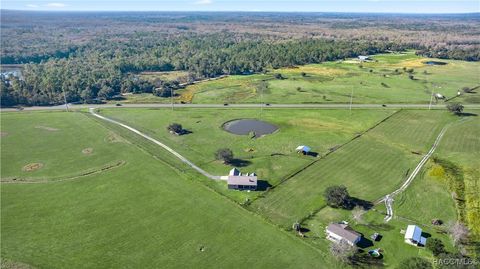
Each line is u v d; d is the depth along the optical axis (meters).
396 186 97.81
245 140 129.12
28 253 72.00
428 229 80.06
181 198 91.88
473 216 83.19
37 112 160.75
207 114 157.75
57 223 81.62
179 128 134.62
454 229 75.00
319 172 105.12
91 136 132.12
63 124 144.75
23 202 89.75
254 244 75.12
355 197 92.38
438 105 169.62
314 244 75.25
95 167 108.38
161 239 76.56
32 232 78.44
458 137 131.25
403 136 132.25
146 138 130.50
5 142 126.06
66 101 177.38
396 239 76.88
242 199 91.50
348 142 126.50
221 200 91.06
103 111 162.62
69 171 105.88
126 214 85.19
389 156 115.69
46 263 69.38
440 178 101.19
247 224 81.62
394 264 69.81
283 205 88.94
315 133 135.25
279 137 131.50
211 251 73.12
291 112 160.00
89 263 69.62
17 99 171.50
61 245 74.50
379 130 138.00
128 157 115.00
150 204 89.19
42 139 129.12
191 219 83.38
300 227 80.38
